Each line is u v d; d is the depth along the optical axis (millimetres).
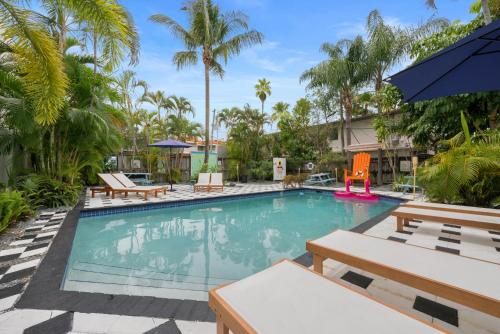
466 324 1620
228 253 3443
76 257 3283
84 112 5863
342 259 1946
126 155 12922
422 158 11070
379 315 1112
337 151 14922
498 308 1257
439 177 4766
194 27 11219
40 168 6379
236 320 1086
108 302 1838
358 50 11695
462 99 5484
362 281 2195
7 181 5766
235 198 8461
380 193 8453
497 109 5551
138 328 1547
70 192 6164
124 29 3352
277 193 9734
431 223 4305
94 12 3113
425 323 1051
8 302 1829
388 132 8953
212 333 1503
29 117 4773
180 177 13781
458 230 3861
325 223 5227
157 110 15305
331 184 12195
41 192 5711
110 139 7395
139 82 12953
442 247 3092
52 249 3018
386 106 8656
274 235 4348
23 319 1631
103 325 1574
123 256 3326
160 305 1806
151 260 3178
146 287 2426
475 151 4656
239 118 14938
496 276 1526
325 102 13117
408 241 3334
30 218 4719
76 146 6703
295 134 15438
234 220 5562
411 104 6945
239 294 1291
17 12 2967
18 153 5926
